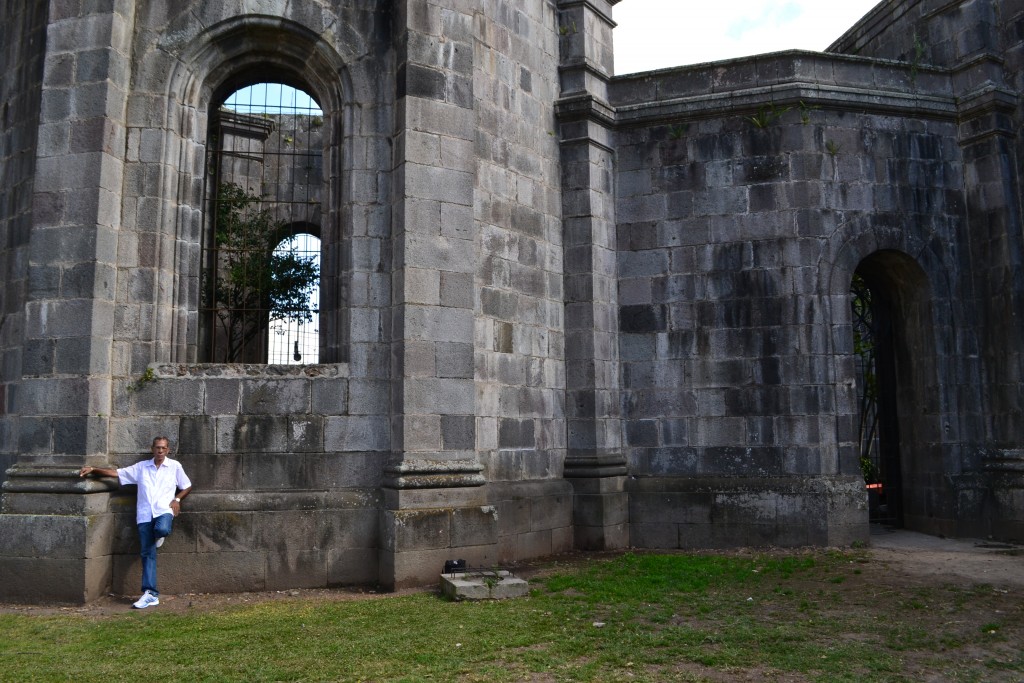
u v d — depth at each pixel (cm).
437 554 948
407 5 1023
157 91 995
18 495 908
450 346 994
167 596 920
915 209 1299
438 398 979
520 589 885
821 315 1230
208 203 1098
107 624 783
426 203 998
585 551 1207
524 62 1241
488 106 1159
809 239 1243
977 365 1296
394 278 995
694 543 1232
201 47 1018
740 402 1244
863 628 745
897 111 1306
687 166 1309
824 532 1184
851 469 1205
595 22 1361
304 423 977
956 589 910
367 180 1023
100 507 914
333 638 712
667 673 609
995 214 1283
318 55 1045
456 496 975
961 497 1263
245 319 1139
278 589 945
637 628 741
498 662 636
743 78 1306
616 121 1331
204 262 1086
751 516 1212
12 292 1058
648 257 1311
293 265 1167
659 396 1280
